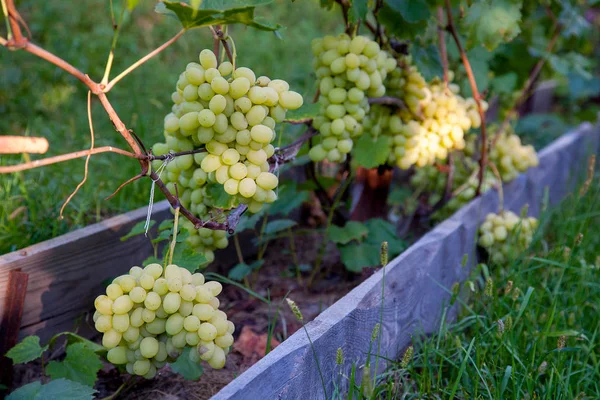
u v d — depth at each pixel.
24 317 1.33
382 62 1.42
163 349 1.16
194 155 1.28
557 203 2.17
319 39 1.44
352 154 1.59
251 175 1.19
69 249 1.37
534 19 2.05
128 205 1.66
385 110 1.57
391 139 1.58
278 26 1.18
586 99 3.20
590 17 2.99
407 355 1.24
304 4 3.34
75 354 1.25
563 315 1.45
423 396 1.31
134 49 2.52
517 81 2.10
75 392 1.17
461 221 1.62
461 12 1.73
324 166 1.88
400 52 1.56
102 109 2.11
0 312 1.28
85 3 2.84
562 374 1.34
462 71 1.85
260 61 2.64
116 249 1.45
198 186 1.33
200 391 1.32
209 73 1.14
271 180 1.19
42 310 1.35
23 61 2.36
